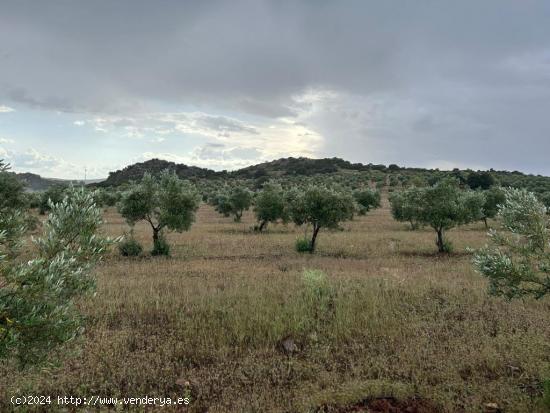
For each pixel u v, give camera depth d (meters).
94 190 5.49
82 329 5.23
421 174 129.12
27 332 4.52
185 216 22.73
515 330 9.90
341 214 23.81
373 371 7.88
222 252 22.98
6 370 7.20
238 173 183.00
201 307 11.18
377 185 110.19
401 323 10.23
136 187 22.58
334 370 7.91
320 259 20.25
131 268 17.12
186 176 167.00
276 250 23.88
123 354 8.42
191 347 8.91
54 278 4.55
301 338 9.59
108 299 11.80
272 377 7.76
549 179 103.88
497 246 7.57
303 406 6.54
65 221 5.07
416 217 24.72
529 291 7.04
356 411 6.49
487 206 37.34
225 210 48.41
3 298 4.45
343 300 11.65
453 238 29.75
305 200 23.70
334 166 166.00
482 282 14.22
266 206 33.56
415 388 7.24
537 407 6.34
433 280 14.36
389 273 15.81
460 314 11.13
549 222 6.95
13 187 16.20
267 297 12.04
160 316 10.78
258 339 9.37
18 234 5.48
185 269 17.00
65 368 7.60
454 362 8.11
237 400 6.80
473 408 6.46
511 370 7.87
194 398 7.10
